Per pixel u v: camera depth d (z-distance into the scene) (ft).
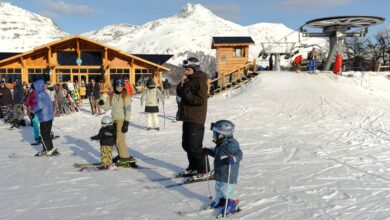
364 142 32.35
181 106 20.84
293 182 20.08
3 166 24.91
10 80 93.97
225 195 15.38
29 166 24.85
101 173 22.70
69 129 43.37
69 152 29.68
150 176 21.95
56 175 22.33
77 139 36.09
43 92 28.09
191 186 19.63
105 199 17.69
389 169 22.86
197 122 20.35
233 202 15.48
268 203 16.75
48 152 28.17
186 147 20.84
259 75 88.38
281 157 26.63
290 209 15.93
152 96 41.22
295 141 33.09
